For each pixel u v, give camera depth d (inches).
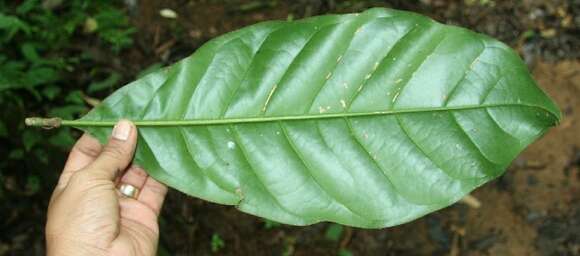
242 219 50.9
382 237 51.3
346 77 25.2
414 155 24.8
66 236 27.4
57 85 49.2
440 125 24.7
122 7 55.9
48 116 46.5
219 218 50.8
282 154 25.4
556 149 53.6
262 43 25.6
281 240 50.5
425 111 24.7
